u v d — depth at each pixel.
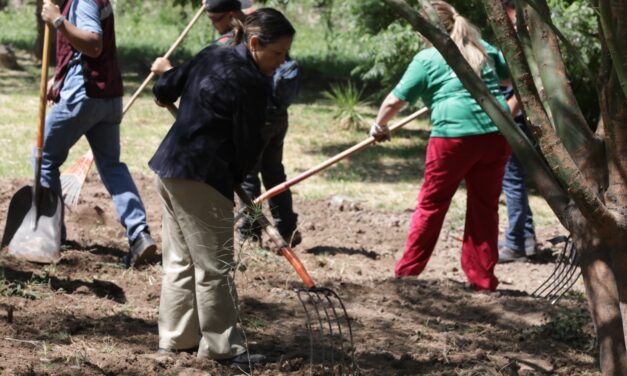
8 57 22.83
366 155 15.60
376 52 15.73
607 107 4.01
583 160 4.23
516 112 8.19
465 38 7.34
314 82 24.58
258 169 8.73
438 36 4.08
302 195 12.17
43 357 5.20
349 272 8.55
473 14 14.42
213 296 5.18
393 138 17.41
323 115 19.55
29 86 20.47
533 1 4.14
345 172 14.05
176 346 5.46
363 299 7.27
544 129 3.86
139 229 7.43
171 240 5.38
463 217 11.30
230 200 5.09
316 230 10.36
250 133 5.00
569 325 6.54
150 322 6.16
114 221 9.37
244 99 4.94
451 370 5.61
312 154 15.41
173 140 5.06
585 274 4.44
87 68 7.29
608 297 4.38
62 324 5.82
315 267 8.57
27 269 7.10
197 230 5.09
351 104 18.19
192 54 27.58
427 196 7.72
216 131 5.00
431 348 6.09
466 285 7.89
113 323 6.01
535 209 12.48
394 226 10.84
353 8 16.31
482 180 7.60
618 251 4.03
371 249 9.74
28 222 7.40
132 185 7.58
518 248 9.65
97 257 7.72
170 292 5.41
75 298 6.47
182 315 5.43
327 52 28.22
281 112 8.40
